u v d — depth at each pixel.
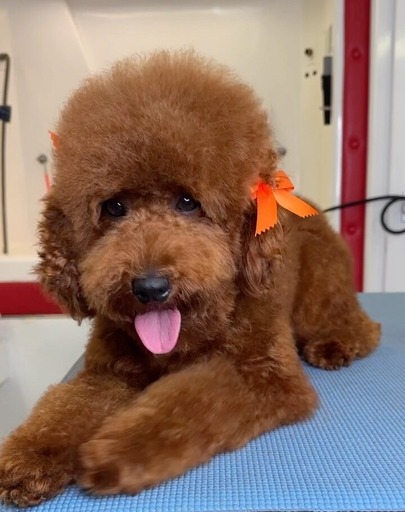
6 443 0.29
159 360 0.36
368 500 0.27
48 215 0.35
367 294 0.72
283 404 0.34
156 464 0.28
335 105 0.76
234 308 0.36
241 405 0.32
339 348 0.47
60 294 0.36
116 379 0.36
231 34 0.84
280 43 0.83
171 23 0.84
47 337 0.69
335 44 0.74
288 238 0.43
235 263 0.35
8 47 0.84
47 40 0.84
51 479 0.28
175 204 0.33
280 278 0.40
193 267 0.31
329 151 0.80
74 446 0.29
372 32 0.74
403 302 0.68
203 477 0.29
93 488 0.27
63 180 0.33
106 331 0.37
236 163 0.33
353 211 0.80
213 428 0.30
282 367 0.36
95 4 0.84
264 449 0.32
